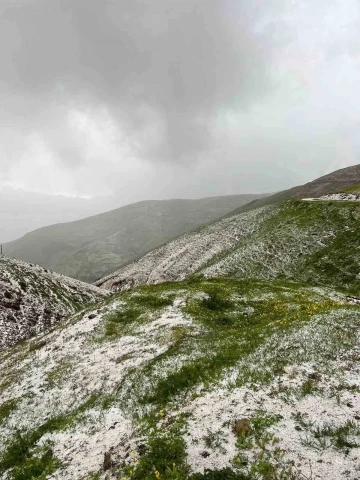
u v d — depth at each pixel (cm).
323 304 2662
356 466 938
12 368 2764
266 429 1166
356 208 6369
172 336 2417
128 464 1142
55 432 1638
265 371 1563
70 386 2072
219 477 966
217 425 1250
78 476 1201
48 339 3133
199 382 1648
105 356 2358
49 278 7538
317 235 6100
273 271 5694
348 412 1185
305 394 1335
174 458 1098
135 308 3173
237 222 10269
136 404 1658
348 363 1493
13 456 1554
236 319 2767
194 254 9500
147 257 12075
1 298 5581
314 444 1059
